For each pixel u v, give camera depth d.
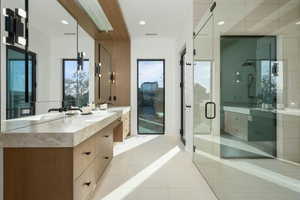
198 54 3.76
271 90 3.83
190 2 3.89
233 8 3.77
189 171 3.23
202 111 3.72
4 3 1.73
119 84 6.05
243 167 3.29
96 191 2.54
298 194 2.41
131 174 3.09
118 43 6.05
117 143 4.89
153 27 5.14
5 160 1.60
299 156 3.60
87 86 4.18
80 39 3.82
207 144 3.60
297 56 3.67
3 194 1.60
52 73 2.73
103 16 4.21
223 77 3.85
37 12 2.33
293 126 3.67
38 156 1.61
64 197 1.62
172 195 2.46
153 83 6.24
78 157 1.76
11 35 1.85
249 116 3.78
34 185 1.61
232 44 3.83
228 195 2.42
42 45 2.45
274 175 2.95
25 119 2.12
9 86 1.83
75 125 1.97
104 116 2.93
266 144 3.70
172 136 5.95
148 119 6.24
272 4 3.75
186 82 4.59
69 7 3.26
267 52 3.83
